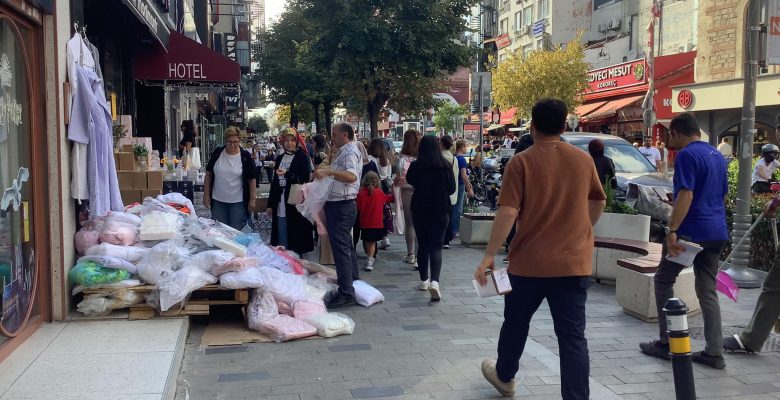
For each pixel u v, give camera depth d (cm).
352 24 1443
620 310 699
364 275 875
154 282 589
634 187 1128
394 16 1510
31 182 539
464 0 1609
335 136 718
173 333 547
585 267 387
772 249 865
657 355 541
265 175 3081
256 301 612
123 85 1265
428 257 775
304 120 4572
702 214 507
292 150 903
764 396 459
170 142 1798
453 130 5109
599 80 3778
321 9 1474
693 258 498
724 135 2556
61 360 479
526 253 395
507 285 400
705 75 2555
